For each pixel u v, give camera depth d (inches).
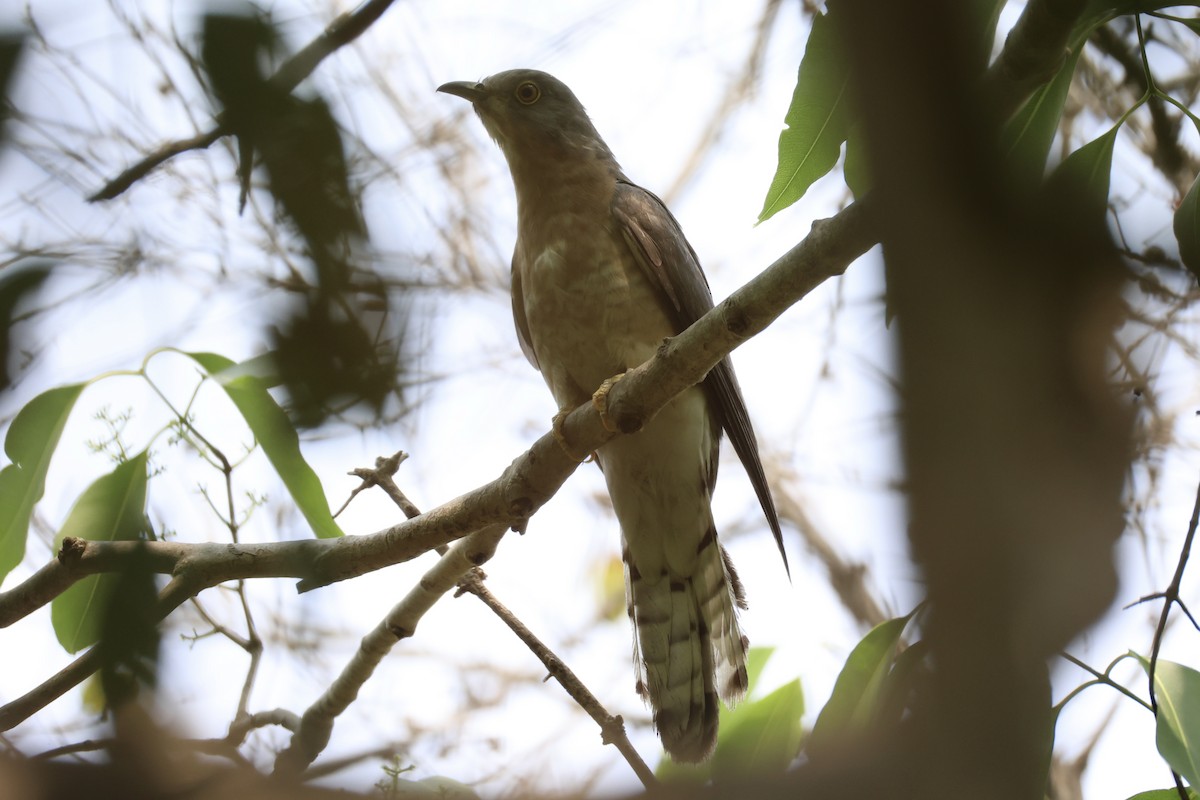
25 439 222.8
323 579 231.1
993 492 106.0
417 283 151.5
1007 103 156.0
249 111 142.5
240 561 223.1
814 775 125.6
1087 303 123.7
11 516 223.8
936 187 101.0
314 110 143.3
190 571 221.0
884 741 124.1
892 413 108.3
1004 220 105.8
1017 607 109.3
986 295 104.3
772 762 271.1
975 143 100.9
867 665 215.5
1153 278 186.9
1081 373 114.8
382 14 201.5
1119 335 129.8
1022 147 179.0
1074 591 111.6
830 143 191.6
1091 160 172.1
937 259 102.5
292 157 143.3
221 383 215.6
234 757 211.2
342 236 144.6
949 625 111.4
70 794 133.9
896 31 96.6
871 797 119.1
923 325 104.0
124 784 138.7
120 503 226.4
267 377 149.2
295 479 222.4
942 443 105.6
